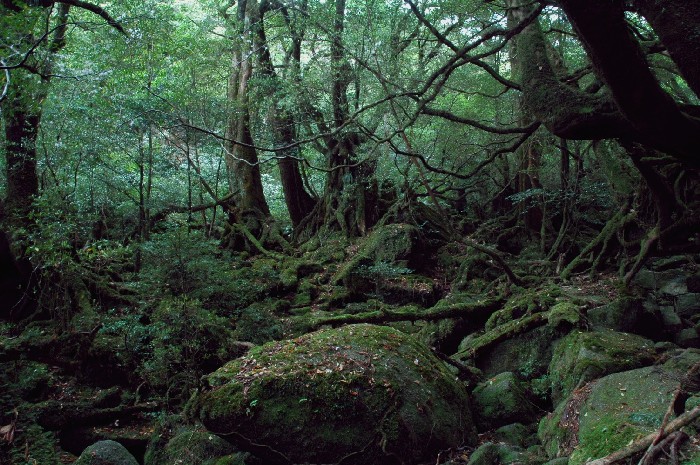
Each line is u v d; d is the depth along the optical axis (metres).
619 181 10.20
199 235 10.79
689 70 4.02
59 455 6.80
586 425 4.72
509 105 13.94
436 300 11.94
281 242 15.78
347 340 6.25
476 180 15.45
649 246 8.19
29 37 7.70
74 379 8.44
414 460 5.50
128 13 11.69
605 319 7.43
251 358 6.05
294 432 5.45
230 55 17.56
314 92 14.80
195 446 6.37
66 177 12.59
